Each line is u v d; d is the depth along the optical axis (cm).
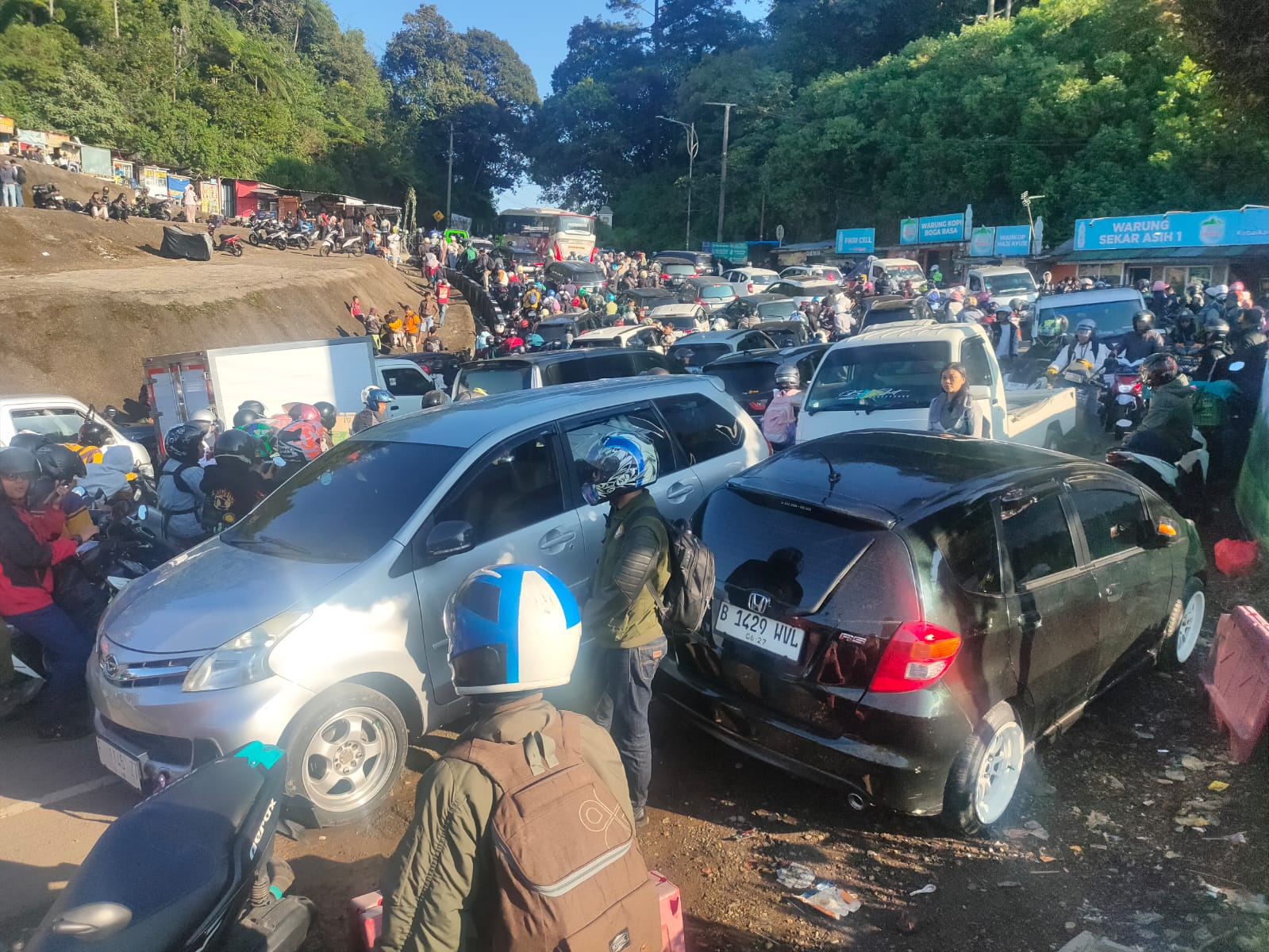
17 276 2488
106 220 3288
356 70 8881
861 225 5703
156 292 2308
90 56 5841
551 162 8631
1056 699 414
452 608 184
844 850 375
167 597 416
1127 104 4119
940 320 1848
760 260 6078
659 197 7544
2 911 345
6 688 506
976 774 365
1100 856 363
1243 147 3494
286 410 897
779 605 385
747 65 6900
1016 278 2730
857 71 5875
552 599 182
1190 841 369
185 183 5209
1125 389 1020
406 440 498
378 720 404
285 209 5638
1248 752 423
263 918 270
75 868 373
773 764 393
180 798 260
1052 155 4425
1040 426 911
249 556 441
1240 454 838
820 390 867
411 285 4012
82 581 526
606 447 360
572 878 165
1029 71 4519
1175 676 525
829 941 321
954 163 4834
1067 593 413
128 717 380
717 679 411
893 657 354
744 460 617
